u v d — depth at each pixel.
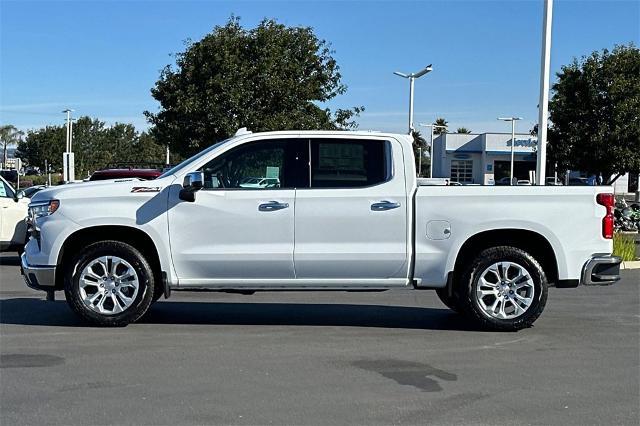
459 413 5.21
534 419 5.10
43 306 9.34
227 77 24.08
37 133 68.25
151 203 7.76
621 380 6.10
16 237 13.08
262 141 7.95
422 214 7.75
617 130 21.66
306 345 7.26
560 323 8.58
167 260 7.75
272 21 25.30
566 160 23.19
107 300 7.92
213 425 4.93
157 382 5.92
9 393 5.62
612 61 22.05
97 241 7.96
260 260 7.71
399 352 7.00
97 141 65.94
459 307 8.73
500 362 6.66
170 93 24.92
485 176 61.75
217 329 8.03
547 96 16.16
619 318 8.96
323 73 26.19
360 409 5.28
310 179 7.83
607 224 7.84
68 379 6.00
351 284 7.84
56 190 7.95
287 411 5.22
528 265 7.79
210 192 7.77
